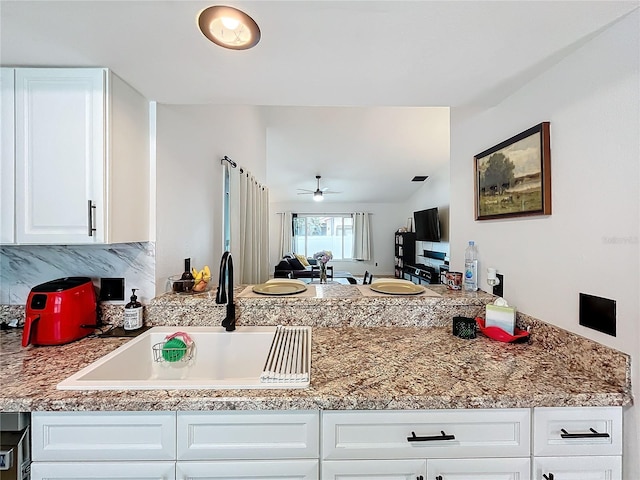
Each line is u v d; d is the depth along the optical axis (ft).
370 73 3.97
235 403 2.90
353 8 2.78
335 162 19.75
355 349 4.02
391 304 4.96
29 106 3.78
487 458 2.99
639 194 2.83
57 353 3.83
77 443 2.90
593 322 3.29
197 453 2.95
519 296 4.50
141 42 3.33
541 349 4.00
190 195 6.22
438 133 16.21
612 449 2.98
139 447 2.93
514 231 4.61
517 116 4.48
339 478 3.00
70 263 4.75
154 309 4.81
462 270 6.16
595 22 2.96
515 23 2.97
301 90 4.45
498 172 4.86
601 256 3.20
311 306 4.94
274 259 28.84
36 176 3.79
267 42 3.30
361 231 28.99
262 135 14.20
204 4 2.76
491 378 3.24
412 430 2.98
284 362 3.55
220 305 4.87
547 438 2.98
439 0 2.67
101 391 2.97
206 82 4.21
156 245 4.88
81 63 3.73
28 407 2.82
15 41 3.30
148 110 4.79
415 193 26.13
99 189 3.80
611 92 3.06
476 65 3.77
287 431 2.98
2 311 4.67
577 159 3.47
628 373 2.93
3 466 2.76
